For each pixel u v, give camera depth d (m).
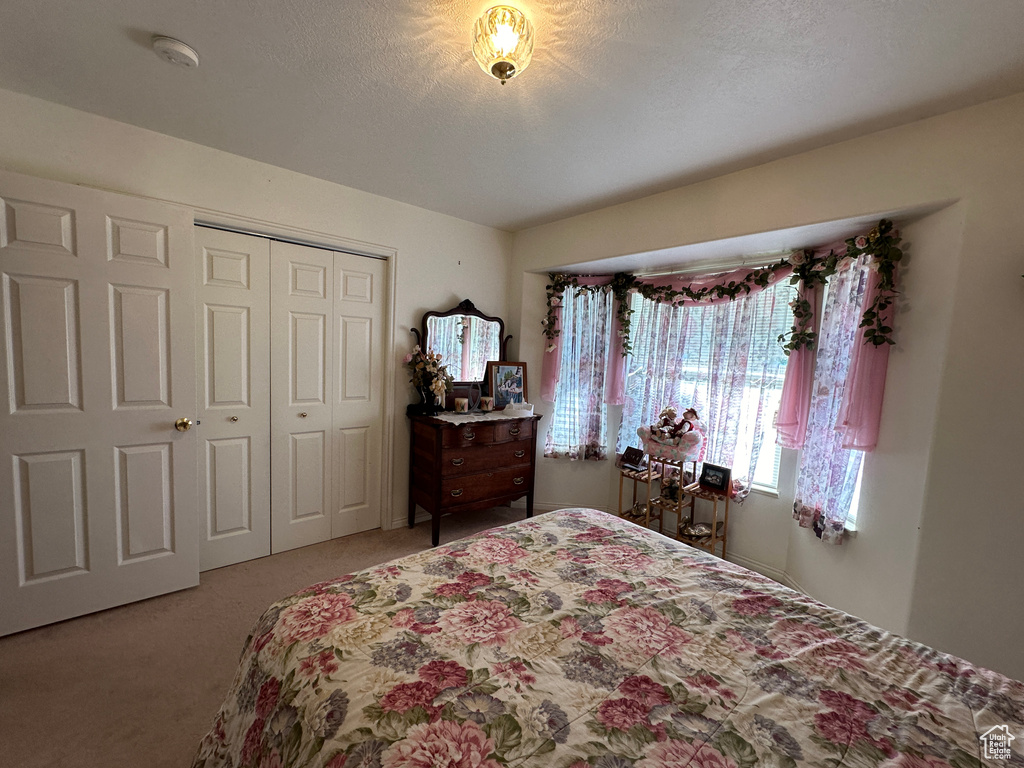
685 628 1.17
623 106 1.76
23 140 1.86
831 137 1.93
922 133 1.76
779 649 1.10
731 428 2.83
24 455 1.88
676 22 1.30
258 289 2.58
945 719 0.89
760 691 0.95
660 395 3.21
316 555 2.78
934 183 1.73
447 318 3.31
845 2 1.20
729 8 1.24
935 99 1.62
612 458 3.62
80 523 2.02
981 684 1.00
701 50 1.42
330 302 2.86
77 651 1.85
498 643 1.06
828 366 2.33
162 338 2.15
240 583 2.42
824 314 2.39
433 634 1.08
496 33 1.25
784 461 2.70
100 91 1.80
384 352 3.12
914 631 1.78
